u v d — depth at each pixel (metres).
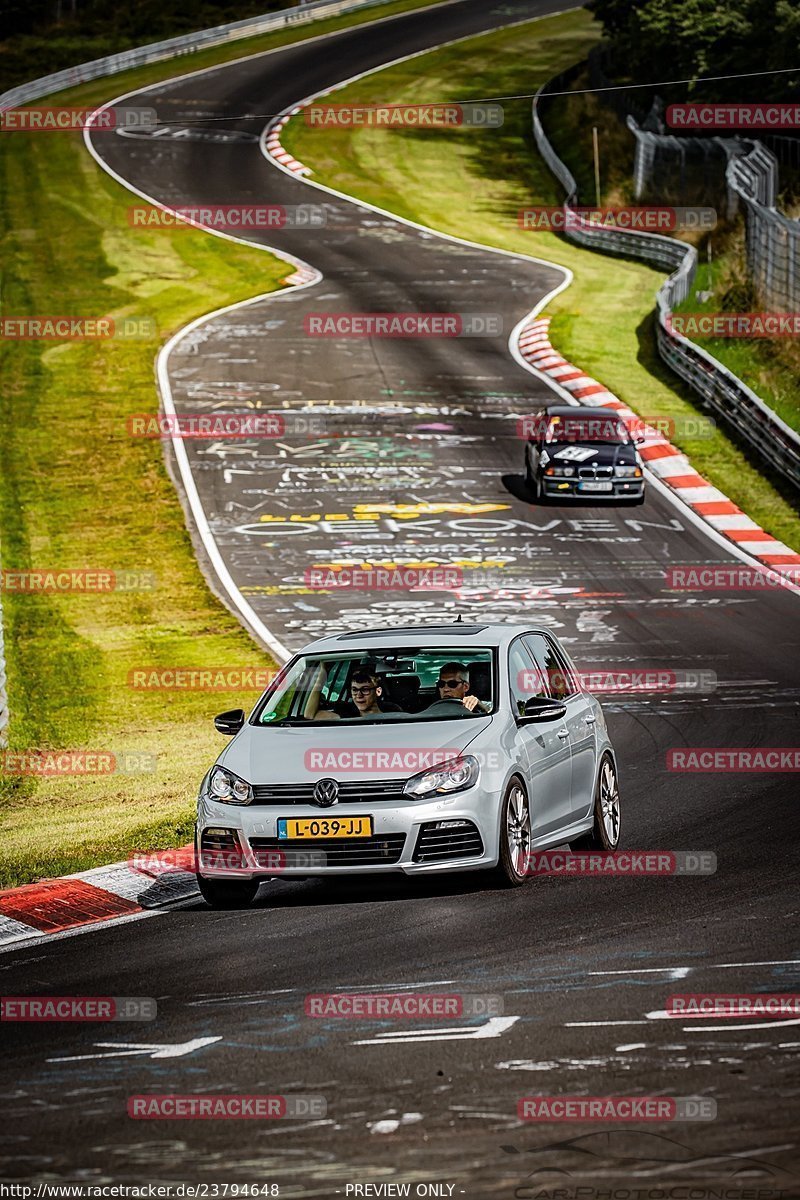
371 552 101.44
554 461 111.62
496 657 40.22
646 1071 22.84
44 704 70.88
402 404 142.38
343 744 37.09
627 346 162.88
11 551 104.12
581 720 41.84
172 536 106.75
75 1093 23.05
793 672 71.00
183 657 79.31
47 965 31.86
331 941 32.53
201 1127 21.30
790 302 157.00
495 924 33.28
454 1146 20.16
